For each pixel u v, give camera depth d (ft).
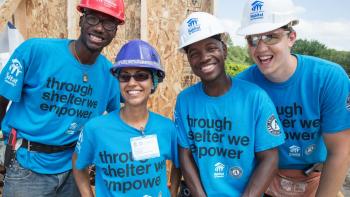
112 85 9.02
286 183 8.52
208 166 7.59
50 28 15.42
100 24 7.89
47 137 8.22
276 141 7.26
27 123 8.23
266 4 7.28
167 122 7.91
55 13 15.29
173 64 15.42
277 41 7.25
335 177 7.70
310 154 8.07
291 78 7.61
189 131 7.82
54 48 8.00
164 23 15.02
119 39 15.03
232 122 7.39
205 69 7.41
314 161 8.27
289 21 7.18
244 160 7.39
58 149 8.41
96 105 8.68
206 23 7.36
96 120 7.59
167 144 7.82
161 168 7.69
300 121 7.77
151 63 7.36
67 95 8.15
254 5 7.43
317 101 7.47
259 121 7.29
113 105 9.34
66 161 8.64
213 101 7.57
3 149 12.85
